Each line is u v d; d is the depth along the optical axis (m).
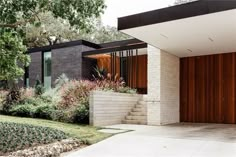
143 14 7.26
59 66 16.50
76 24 6.43
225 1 5.98
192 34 8.14
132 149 5.51
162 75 10.44
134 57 15.38
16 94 12.79
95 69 15.52
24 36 7.02
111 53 14.76
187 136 7.04
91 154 5.18
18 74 8.20
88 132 7.43
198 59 11.94
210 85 11.59
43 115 10.63
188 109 11.98
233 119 11.00
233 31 7.77
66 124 9.03
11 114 11.82
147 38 8.68
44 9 6.21
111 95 10.13
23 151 5.18
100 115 9.45
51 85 16.66
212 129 8.68
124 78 14.61
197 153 5.02
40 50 17.77
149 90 10.49
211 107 11.50
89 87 10.85
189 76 12.08
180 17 6.62
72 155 5.15
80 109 9.52
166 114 10.70
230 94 11.13
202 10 6.30
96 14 6.55
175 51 10.81
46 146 5.52
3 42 7.24
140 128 8.91
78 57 15.77
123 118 10.86
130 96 11.37
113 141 6.39
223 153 4.99
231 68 11.17
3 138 6.20
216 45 9.70
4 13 5.94
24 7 5.95
